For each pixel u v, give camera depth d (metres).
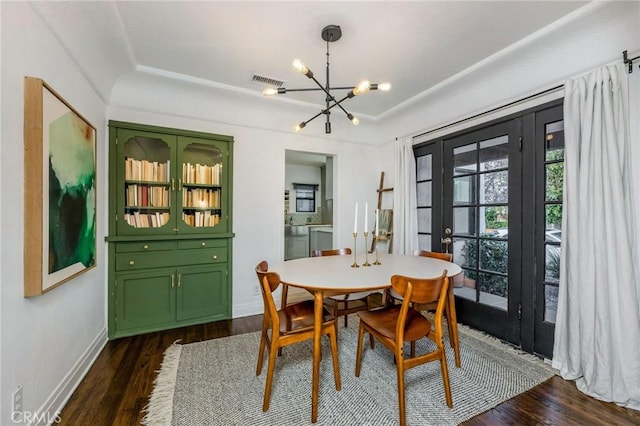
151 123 2.78
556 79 2.12
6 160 1.19
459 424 1.49
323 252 2.85
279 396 1.71
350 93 1.87
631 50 1.75
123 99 2.64
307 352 2.28
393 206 3.82
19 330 1.26
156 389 1.77
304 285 1.62
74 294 1.84
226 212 3.01
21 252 1.28
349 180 3.97
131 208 2.66
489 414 1.57
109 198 2.51
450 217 3.04
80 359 1.91
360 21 1.87
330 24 1.90
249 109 3.22
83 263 1.90
